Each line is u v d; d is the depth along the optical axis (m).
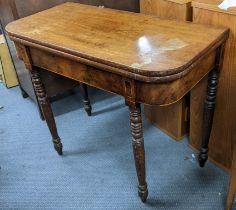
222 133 1.38
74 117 1.95
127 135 1.75
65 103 2.10
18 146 1.76
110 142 1.71
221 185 1.39
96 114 1.96
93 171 1.54
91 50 1.05
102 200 1.38
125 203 1.35
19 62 1.91
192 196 1.35
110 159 1.60
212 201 1.32
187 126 1.65
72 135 1.79
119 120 1.88
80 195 1.42
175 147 1.62
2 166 1.62
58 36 1.20
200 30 1.12
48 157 1.66
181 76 0.92
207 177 1.43
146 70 0.90
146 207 1.32
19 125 1.93
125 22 1.27
